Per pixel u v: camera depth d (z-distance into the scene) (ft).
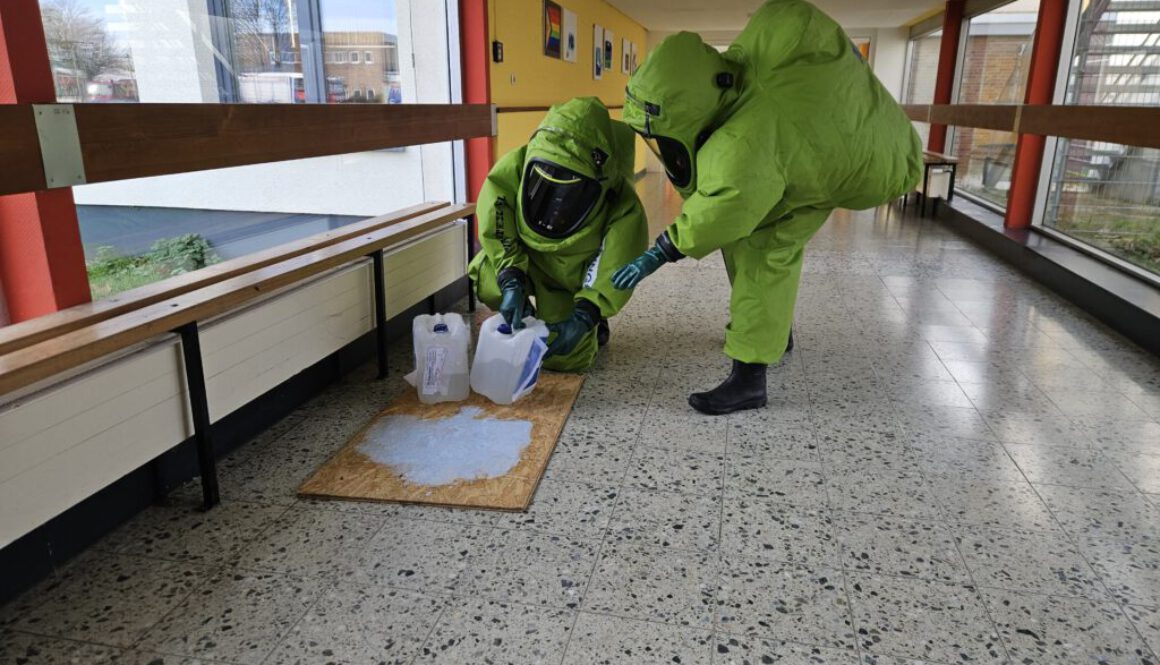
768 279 7.41
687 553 5.38
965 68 24.86
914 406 8.05
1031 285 13.47
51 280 5.28
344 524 5.73
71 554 5.24
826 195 6.95
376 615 4.71
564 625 4.62
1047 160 15.96
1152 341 9.68
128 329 4.95
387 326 9.89
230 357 6.13
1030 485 6.37
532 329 7.81
